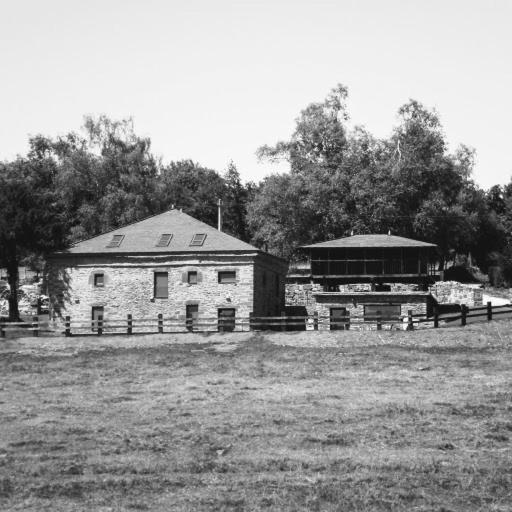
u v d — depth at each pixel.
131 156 92.31
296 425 33.00
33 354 53.22
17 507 23.11
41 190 79.50
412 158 85.25
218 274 61.38
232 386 42.28
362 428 32.38
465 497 23.88
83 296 62.84
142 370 47.78
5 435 32.12
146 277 62.19
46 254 63.97
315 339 54.72
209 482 25.27
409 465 26.97
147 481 25.39
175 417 34.91
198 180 126.31
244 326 60.28
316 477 25.69
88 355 52.59
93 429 32.81
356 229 84.38
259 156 90.38
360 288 70.31
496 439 30.64
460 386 41.25
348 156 87.06
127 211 87.62
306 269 86.25
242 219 128.12
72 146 99.19
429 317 60.31
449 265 117.69
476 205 94.62
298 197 85.81
